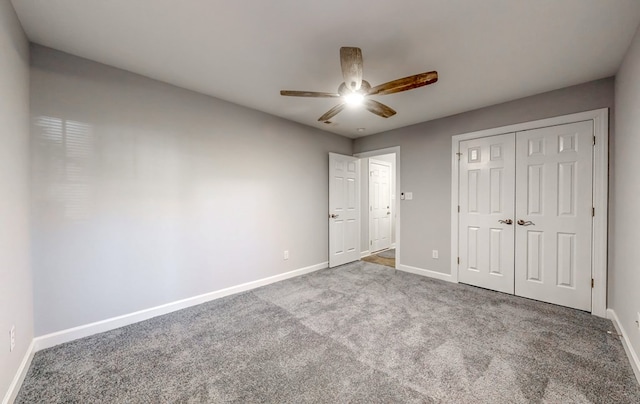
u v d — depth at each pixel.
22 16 1.66
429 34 1.83
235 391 1.54
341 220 4.47
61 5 1.56
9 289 1.49
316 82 2.58
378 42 1.92
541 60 2.16
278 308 2.69
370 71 2.34
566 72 2.35
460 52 2.05
